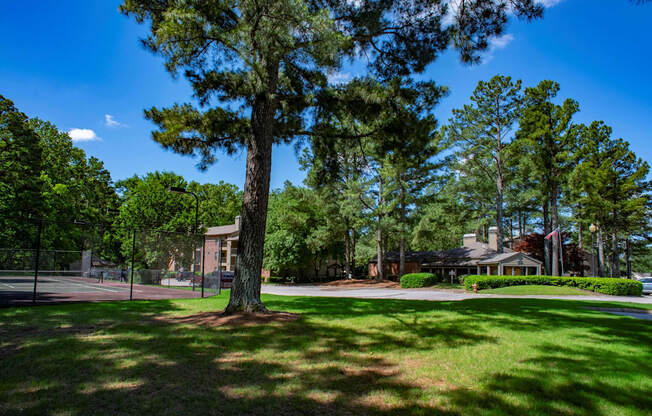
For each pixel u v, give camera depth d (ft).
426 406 12.73
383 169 99.09
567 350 19.95
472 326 26.23
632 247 172.24
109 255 101.40
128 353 18.28
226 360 17.52
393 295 72.84
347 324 26.37
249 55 27.63
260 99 30.68
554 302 46.73
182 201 108.78
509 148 114.42
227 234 157.89
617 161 125.90
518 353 19.31
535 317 31.07
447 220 122.42
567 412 12.39
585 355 18.99
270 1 24.49
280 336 22.27
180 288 71.26
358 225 119.96
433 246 168.86
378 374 15.98
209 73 33.14
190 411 12.03
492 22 28.19
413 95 34.09
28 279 79.66
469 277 87.81
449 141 113.91
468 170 116.06
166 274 92.22
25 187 95.61
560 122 107.86
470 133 115.75
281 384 14.61
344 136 37.24
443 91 34.91
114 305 36.04
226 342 20.67
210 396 13.29
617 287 74.74
